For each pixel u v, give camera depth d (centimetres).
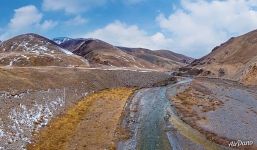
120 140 6956
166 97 11275
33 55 18662
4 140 5688
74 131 7412
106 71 14212
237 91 12138
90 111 9231
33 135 6562
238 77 17038
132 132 7488
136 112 9244
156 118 8581
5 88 8338
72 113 8781
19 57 18162
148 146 6575
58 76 11688
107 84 13175
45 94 9206
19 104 7506
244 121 7806
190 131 7369
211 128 7375
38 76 10788
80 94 10962
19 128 6462
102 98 10981
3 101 7219
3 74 9619
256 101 10119
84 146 6512
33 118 7300
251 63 16150
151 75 15700
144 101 10694
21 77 10081
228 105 9606
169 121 8231
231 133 6969
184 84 14625
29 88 9200
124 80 14200
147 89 13325
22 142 5997
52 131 7144
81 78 12325
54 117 8112
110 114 8962
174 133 7275
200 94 11712
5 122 6306
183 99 10794
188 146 6462
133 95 11762
